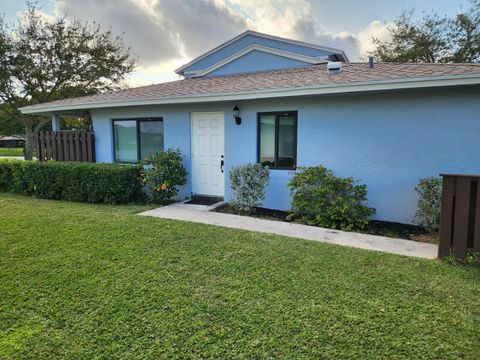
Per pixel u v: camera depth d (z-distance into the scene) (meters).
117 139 9.31
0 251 4.16
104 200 7.66
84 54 21.83
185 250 4.23
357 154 6.21
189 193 8.30
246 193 6.66
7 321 2.64
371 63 7.54
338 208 5.57
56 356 2.24
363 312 2.76
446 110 5.41
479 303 2.93
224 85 8.00
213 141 7.90
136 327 2.55
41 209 6.74
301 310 2.78
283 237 4.90
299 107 6.66
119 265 3.72
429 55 22.02
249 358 2.21
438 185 5.21
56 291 3.12
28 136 21.88
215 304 2.88
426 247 4.60
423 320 2.64
